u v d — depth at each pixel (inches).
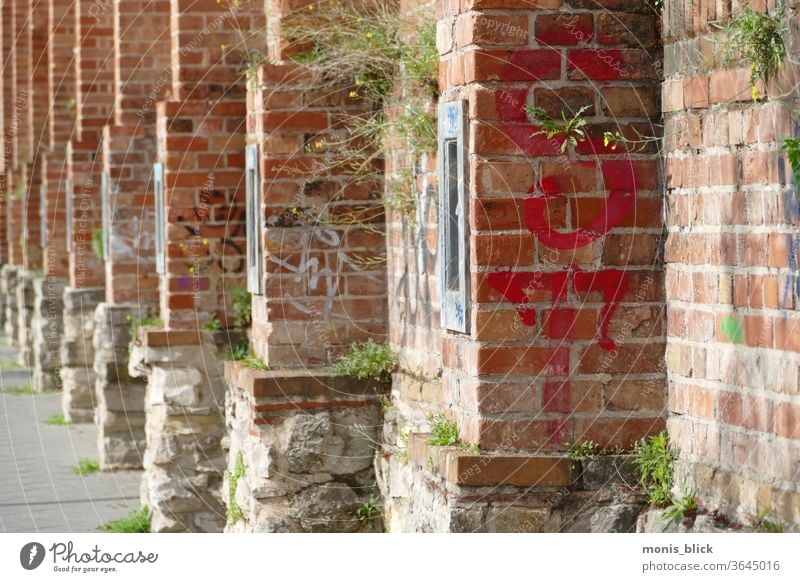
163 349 384.5
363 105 301.7
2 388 677.9
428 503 221.3
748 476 188.7
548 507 208.2
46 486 442.6
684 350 205.6
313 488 295.6
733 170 189.8
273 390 293.9
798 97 174.6
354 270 303.3
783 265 178.7
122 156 459.5
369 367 296.5
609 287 209.3
